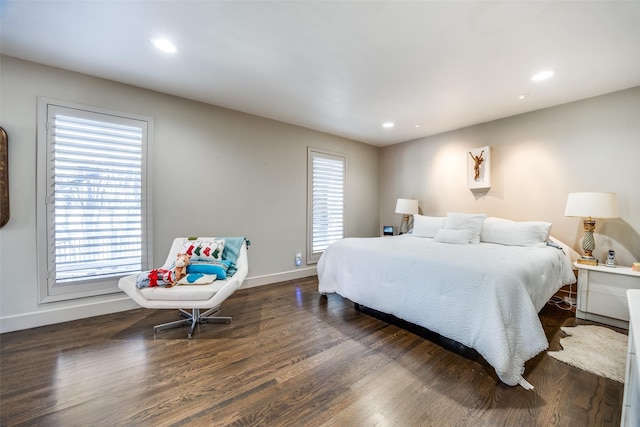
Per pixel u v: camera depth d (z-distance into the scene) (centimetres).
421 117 359
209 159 322
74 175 246
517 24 178
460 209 405
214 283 231
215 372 172
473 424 131
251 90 283
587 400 147
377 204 528
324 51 212
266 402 146
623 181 271
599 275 250
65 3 161
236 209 346
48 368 175
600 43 197
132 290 217
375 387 159
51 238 237
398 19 174
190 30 187
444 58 220
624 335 221
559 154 311
